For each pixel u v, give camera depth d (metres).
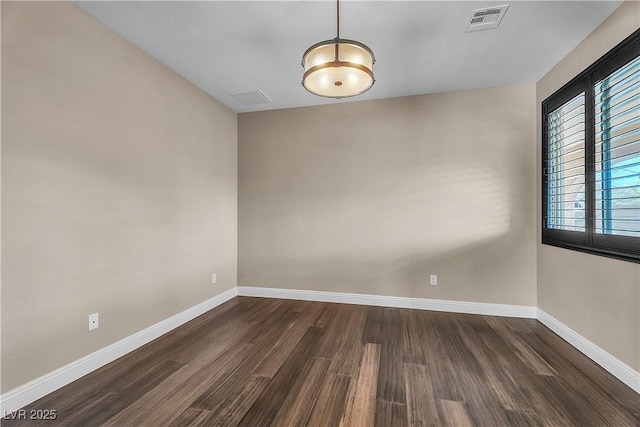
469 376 2.07
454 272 3.42
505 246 3.28
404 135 3.56
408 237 3.55
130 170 2.47
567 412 1.70
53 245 1.91
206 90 3.40
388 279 3.62
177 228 3.01
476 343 2.60
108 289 2.28
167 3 1.99
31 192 1.79
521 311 3.24
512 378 2.05
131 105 2.47
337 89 1.85
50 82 1.89
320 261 3.84
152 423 1.61
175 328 2.94
